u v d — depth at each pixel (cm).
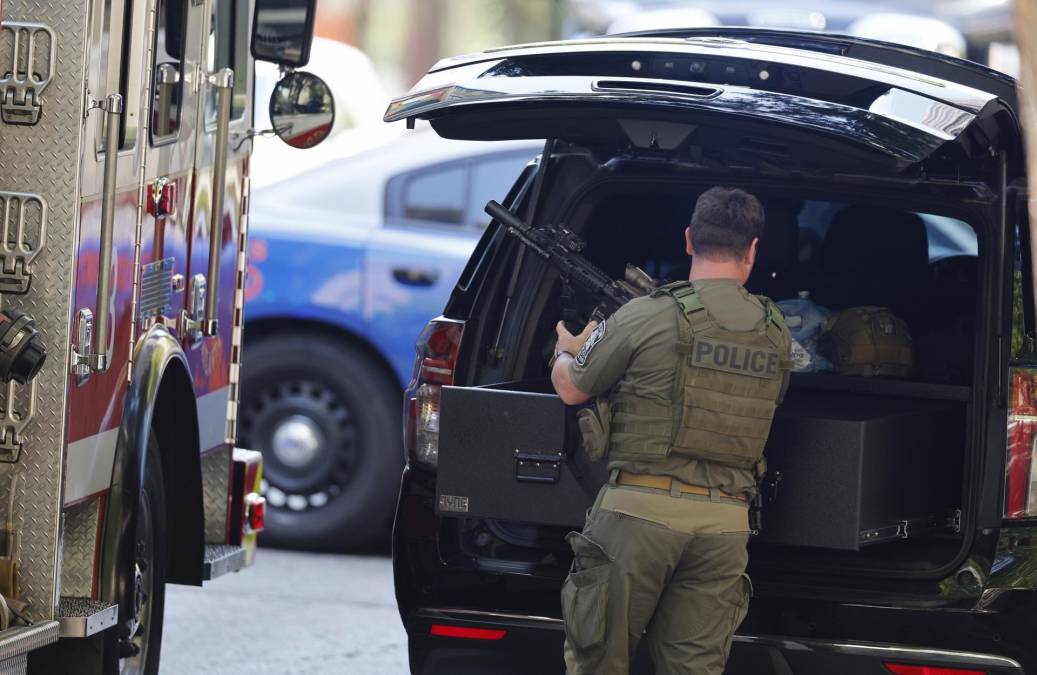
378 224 3422
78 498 1762
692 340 1712
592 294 1920
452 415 1853
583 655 1744
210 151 2195
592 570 1739
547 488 1836
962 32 5828
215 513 2392
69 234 1691
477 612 1872
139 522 1980
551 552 1930
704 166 1938
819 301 2175
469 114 1855
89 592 1823
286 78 2305
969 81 2116
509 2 6994
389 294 3362
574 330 2014
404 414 2033
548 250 1936
